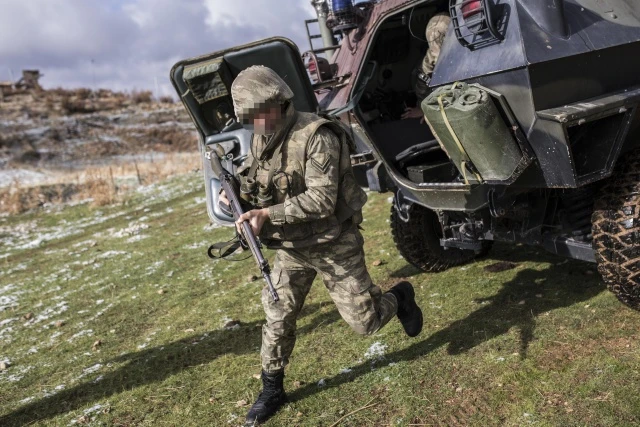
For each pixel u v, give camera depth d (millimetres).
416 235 4625
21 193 13672
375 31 4172
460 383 3098
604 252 3168
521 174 3223
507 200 3416
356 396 3158
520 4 2992
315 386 3326
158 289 5852
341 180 2699
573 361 3088
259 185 2670
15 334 5164
